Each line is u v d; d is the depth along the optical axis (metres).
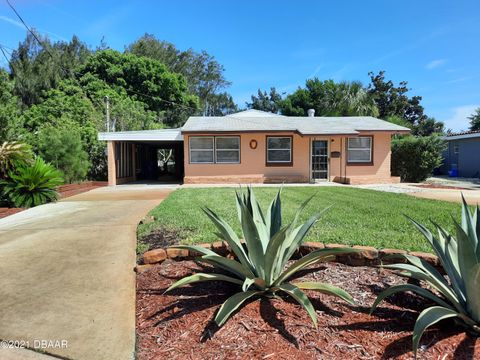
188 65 43.97
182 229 5.04
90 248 4.47
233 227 4.98
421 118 39.75
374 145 15.41
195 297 2.81
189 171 14.99
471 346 2.02
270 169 15.17
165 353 2.08
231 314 2.44
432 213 6.38
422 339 2.10
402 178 16.12
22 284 3.28
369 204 7.66
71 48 34.50
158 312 2.60
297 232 3.09
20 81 26.62
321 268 3.32
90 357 2.12
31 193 8.61
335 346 2.07
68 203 8.98
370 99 25.97
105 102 24.31
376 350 2.01
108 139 14.73
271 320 2.36
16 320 2.58
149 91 31.97
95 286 3.22
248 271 2.67
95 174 16.53
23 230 5.64
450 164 21.56
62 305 2.83
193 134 14.62
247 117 18.14
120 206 8.31
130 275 3.50
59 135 13.16
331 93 28.34
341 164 15.37
